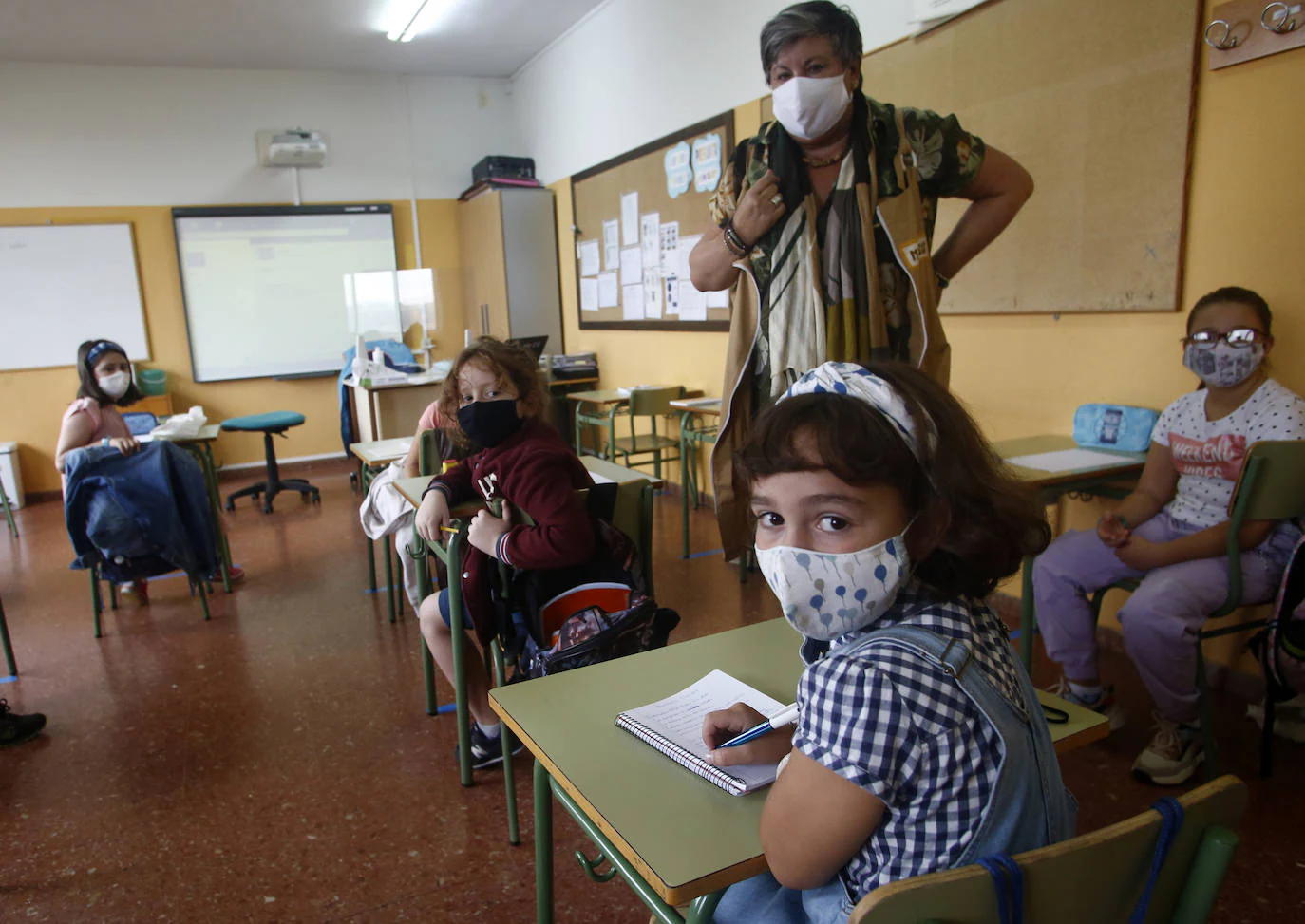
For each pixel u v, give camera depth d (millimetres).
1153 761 1999
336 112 6750
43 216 6047
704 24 4398
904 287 1589
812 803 681
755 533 799
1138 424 2490
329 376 6953
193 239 6426
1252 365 1985
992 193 1705
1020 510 750
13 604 3738
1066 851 600
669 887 732
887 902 560
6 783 2221
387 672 2859
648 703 1092
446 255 7207
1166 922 678
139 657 3062
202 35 5566
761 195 1509
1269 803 1883
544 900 1192
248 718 2559
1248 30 2131
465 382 1821
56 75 5984
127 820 2035
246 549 4512
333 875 1807
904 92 3156
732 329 1647
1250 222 2207
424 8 5316
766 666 1194
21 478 6102
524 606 1753
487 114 7172
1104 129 2504
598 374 6031
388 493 2646
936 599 740
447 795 2104
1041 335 2801
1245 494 1873
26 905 1742
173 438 3426
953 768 661
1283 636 1900
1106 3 2443
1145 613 1963
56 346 6172
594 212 5832
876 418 688
